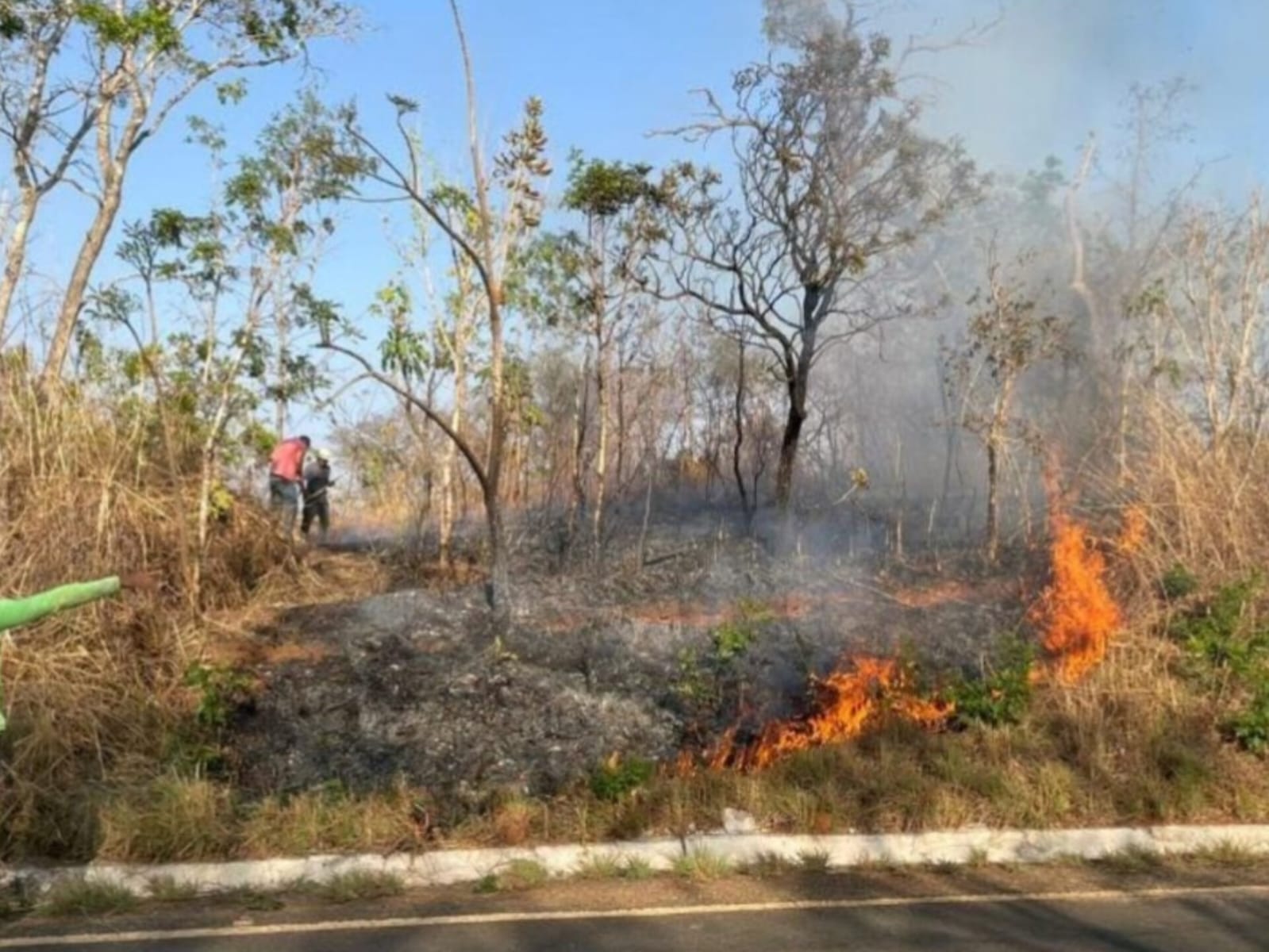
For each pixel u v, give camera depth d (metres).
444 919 6.39
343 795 7.59
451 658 9.57
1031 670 9.21
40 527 9.46
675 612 10.88
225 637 10.12
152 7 12.23
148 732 8.35
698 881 7.01
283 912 6.50
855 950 5.93
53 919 6.42
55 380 10.66
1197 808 7.91
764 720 8.87
